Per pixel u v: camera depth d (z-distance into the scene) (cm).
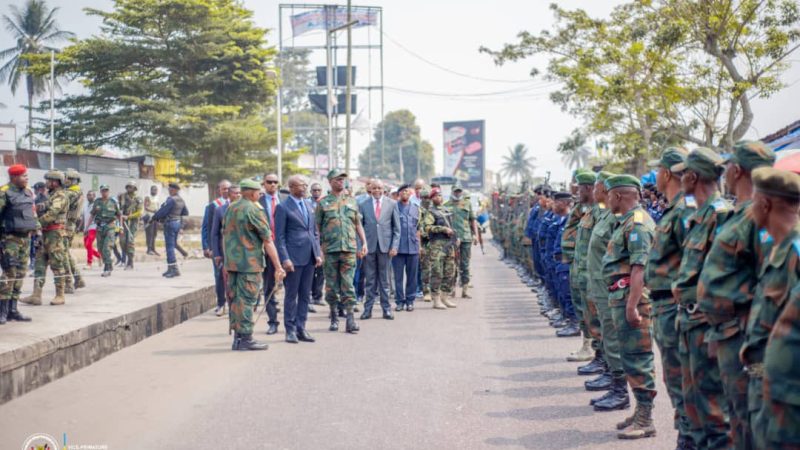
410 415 647
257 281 948
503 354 922
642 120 2461
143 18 3844
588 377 795
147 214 2233
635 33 2323
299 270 1002
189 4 3822
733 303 395
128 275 1608
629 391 746
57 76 4041
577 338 1038
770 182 335
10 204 882
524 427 613
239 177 3981
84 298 1147
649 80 2375
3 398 680
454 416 645
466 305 1426
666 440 578
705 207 461
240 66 4028
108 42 3847
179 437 584
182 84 3984
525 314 1288
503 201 2697
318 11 5584
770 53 2025
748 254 393
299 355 914
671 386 513
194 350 946
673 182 520
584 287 752
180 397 706
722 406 447
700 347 448
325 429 605
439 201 1378
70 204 1204
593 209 745
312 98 5344
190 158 4016
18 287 892
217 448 557
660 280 515
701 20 2036
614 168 2777
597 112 2627
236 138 3875
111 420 629
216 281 1272
